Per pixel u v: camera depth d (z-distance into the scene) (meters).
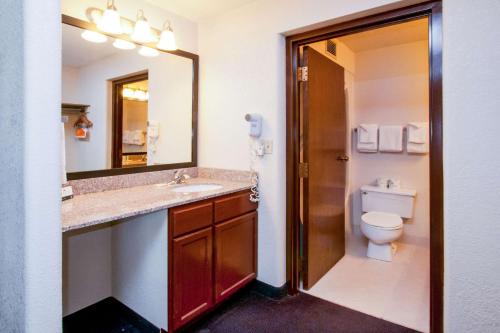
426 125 2.92
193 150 2.43
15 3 0.99
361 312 1.89
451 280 1.39
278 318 1.83
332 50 2.79
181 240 1.58
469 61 1.32
